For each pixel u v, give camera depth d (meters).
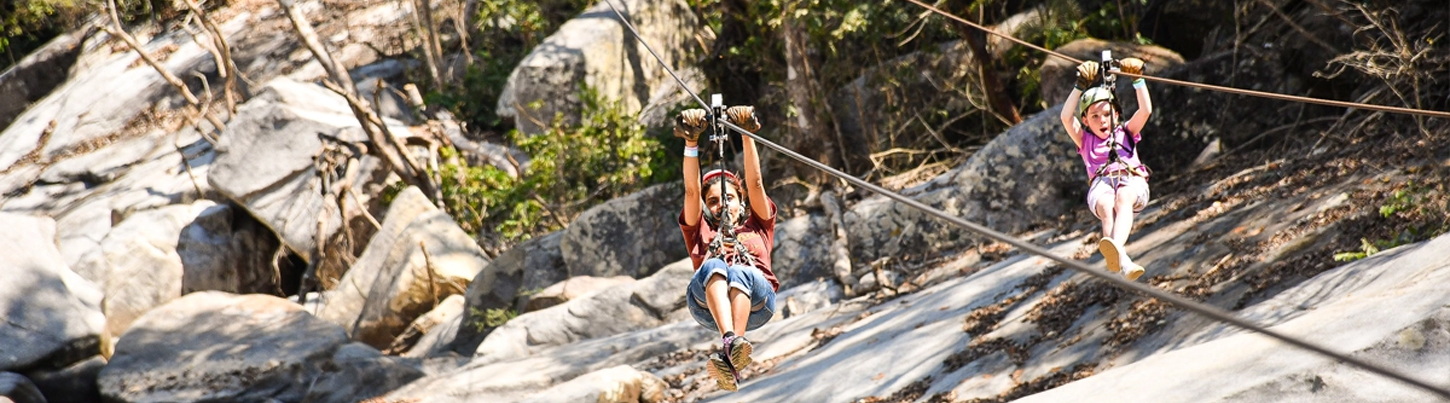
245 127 21.33
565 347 14.21
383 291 18.02
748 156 5.78
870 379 10.01
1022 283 11.00
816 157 17.12
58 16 35.12
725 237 5.66
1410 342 5.50
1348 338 5.80
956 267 13.38
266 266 21.30
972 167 14.48
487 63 25.62
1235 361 6.21
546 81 22.42
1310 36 12.30
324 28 30.02
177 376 14.35
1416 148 9.98
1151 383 6.52
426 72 27.41
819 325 12.85
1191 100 13.68
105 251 20.02
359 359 14.34
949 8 17.39
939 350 9.98
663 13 24.36
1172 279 9.46
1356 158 10.53
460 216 20.64
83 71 30.89
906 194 14.77
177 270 20.17
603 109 20.27
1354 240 8.59
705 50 22.30
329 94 22.75
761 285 5.56
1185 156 13.62
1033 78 17.08
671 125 20.86
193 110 25.89
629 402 11.62
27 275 15.58
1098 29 17.61
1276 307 7.45
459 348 16.47
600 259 16.67
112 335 19.33
